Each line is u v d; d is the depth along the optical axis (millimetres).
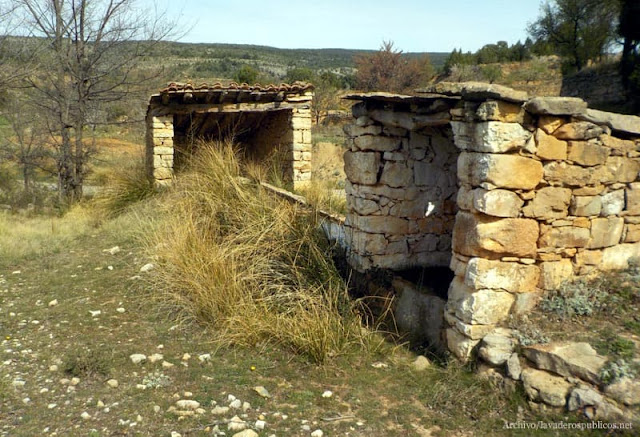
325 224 6215
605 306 3793
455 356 3938
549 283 3922
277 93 10508
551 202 3830
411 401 3578
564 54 26891
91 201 11414
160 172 10602
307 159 10969
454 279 4055
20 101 13914
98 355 4121
